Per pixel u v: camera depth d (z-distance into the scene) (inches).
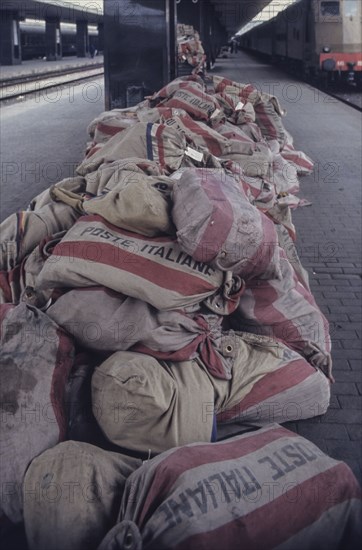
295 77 886.4
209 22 1003.9
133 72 400.5
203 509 71.8
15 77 936.3
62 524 75.6
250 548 70.9
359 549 76.7
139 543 69.3
